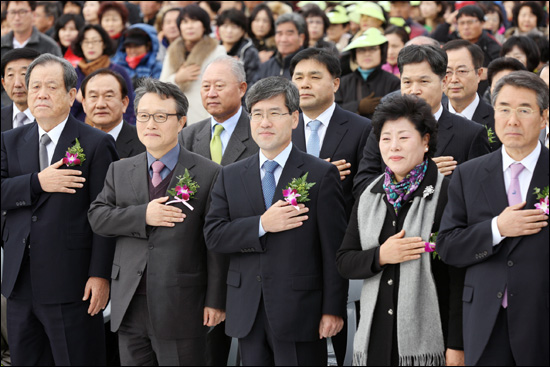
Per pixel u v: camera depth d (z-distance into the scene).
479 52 16.05
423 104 11.73
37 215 13.84
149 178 13.32
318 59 15.02
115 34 26.84
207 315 12.84
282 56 22.91
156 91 13.09
